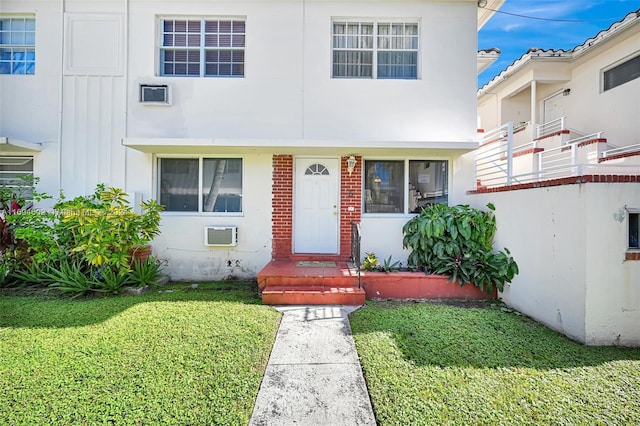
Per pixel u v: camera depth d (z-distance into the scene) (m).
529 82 10.84
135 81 7.52
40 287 6.51
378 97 7.55
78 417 2.72
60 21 7.52
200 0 7.47
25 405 2.86
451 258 6.38
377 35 7.65
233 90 7.51
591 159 8.27
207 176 7.75
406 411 2.84
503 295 6.01
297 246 7.78
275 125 7.52
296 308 5.48
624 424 2.69
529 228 5.28
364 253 7.59
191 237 7.62
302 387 3.22
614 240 4.20
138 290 6.34
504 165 8.57
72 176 7.53
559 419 2.75
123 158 7.55
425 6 7.52
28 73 7.63
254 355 3.78
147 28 7.51
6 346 3.93
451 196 7.62
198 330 4.43
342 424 2.72
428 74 7.54
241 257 7.63
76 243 6.39
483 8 7.77
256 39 7.52
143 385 3.16
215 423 2.69
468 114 7.55
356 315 5.14
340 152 7.29
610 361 3.74
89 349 3.86
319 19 7.53
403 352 3.89
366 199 7.77
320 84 7.54
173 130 7.52
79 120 7.53
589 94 9.86
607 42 8.86
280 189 7.62
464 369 3.53
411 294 6.24
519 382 3.29
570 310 4.42
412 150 7.01
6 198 7.05
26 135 7.52
